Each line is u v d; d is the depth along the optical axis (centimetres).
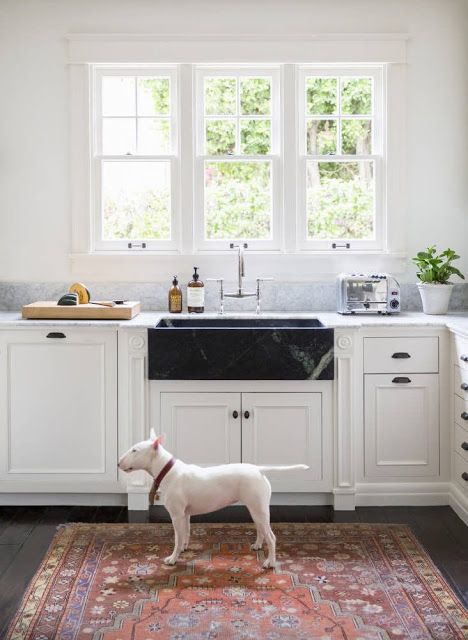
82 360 390
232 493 313
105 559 319
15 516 381
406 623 263
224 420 388
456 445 386
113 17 448
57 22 448
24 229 455
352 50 446
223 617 268
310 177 460
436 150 454
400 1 448
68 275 456
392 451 395
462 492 377
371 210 460
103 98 456
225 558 320
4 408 393
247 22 447
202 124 457
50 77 450
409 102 453
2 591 290
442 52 450
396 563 314
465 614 269
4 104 451
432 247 455
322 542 339
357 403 393
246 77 455
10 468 396
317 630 258
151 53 445
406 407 394
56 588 291
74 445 394
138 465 314
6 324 389
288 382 387
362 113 458
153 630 258
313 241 458
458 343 379
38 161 453
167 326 425
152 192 461
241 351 384
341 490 388
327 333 382
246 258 454
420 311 452
